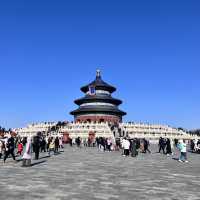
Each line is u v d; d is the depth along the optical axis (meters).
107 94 138.25
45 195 17.38
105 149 64.56
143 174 27.20
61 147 69.19
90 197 17.16
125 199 16.86
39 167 31.53
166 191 19.47
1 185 20.28
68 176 25.06
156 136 104.38
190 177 26.05
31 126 119.12
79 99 136.25
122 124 110.62
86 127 101.62
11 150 36.03
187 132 118.94
